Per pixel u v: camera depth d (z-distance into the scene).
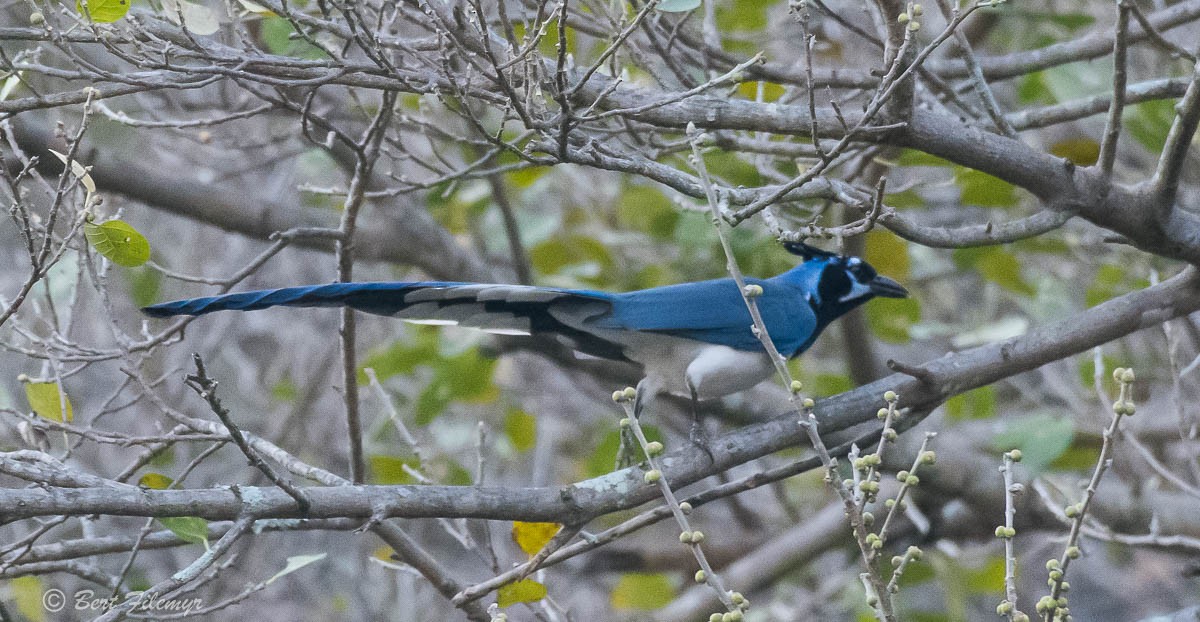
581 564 16.03
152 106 12.45
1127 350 15.18
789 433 8.90
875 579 6.19
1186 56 9.13
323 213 14.12
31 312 14.82
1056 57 10.88
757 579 14.82
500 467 18.34
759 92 10.19
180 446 16.50
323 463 17.72
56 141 11.20
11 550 7.99
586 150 7.64
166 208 13.42
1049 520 13.66
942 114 9.53
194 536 7.31
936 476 13.47
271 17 9.54
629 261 16.31
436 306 8.69
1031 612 19.83
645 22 9.17
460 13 7.72
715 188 7.86
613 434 12.82
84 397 17.05
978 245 8.39
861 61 13.60
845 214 12.23
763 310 9.97
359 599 17.75
